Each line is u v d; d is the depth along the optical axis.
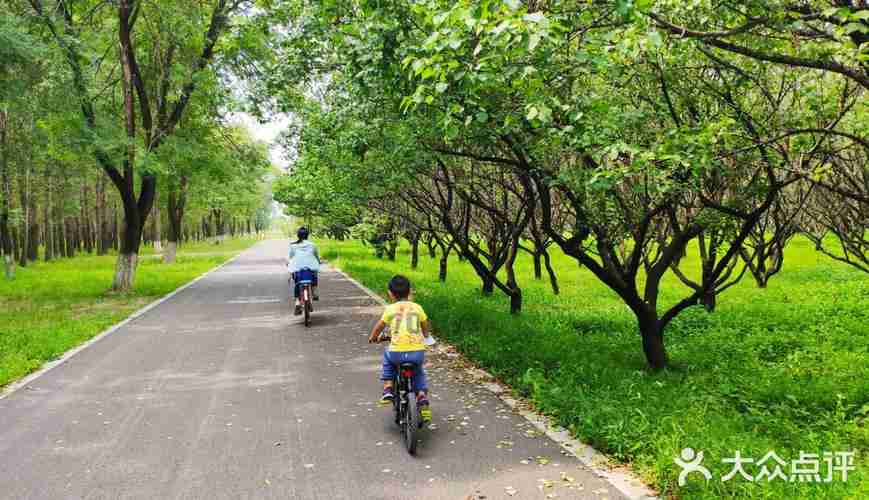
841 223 11.69
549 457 5.00
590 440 5.31
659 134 6.95
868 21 4.97
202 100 19.30
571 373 7.40
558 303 14.96
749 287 17.23
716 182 7.79
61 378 7.89
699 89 7.38
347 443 5.38
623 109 7.66
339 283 21.22
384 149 9.88
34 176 31.17
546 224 8.07
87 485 4.53
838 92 6.82
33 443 5.43
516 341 9.40
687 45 6.25
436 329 11.16
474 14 4.44
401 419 5.51
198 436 5.59
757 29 5.94
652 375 7.87
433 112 7.73
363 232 26.66
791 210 11.44
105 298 17.20
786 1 5.46
